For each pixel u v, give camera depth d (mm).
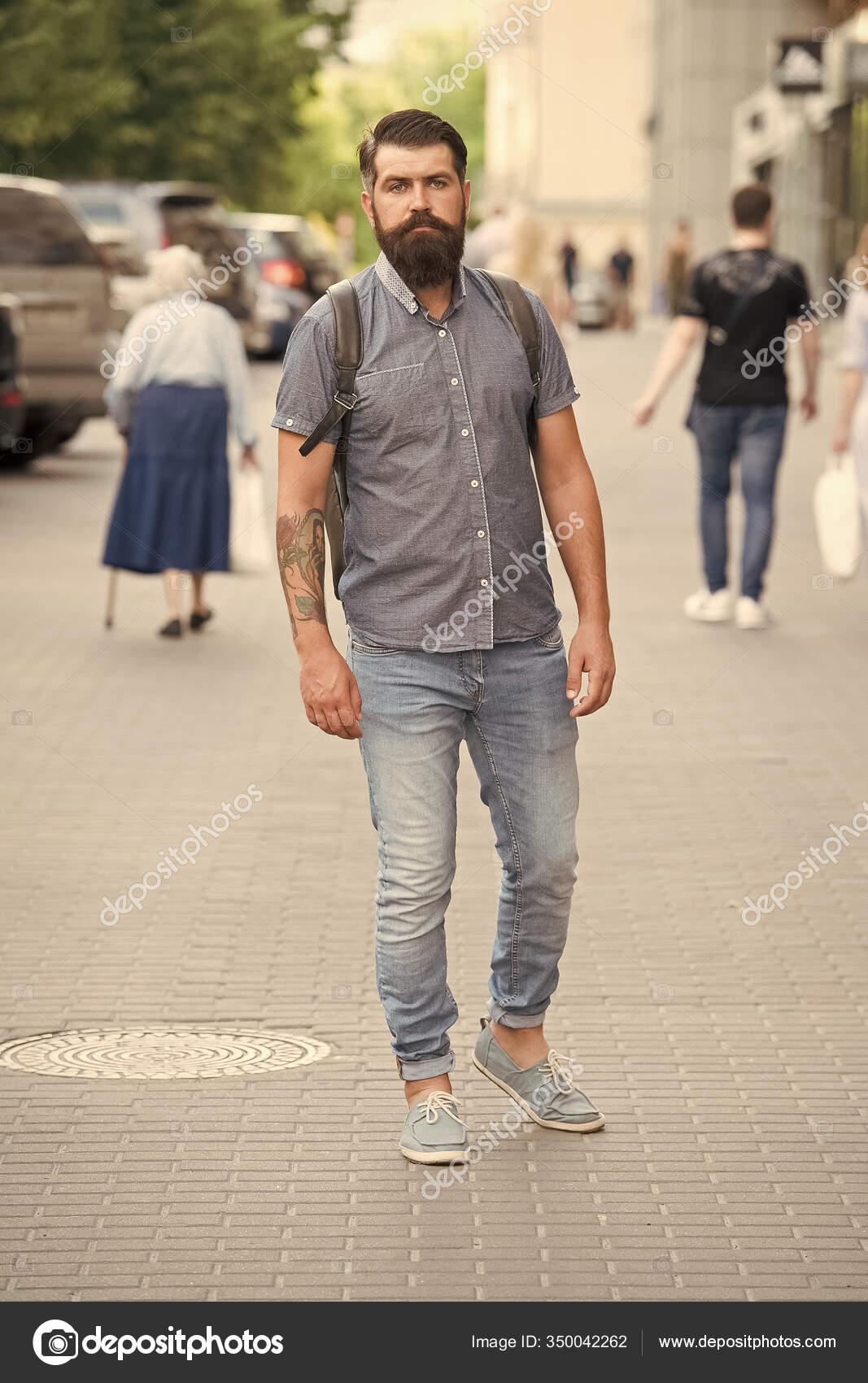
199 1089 10219
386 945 9500
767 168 82625
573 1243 8461
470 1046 10938
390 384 9086
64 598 26500
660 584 27297
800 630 23891
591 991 11703
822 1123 9773
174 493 23703
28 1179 9062
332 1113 9922
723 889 13820
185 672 21719
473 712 9516
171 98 68562
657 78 122750
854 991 11742
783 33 105688
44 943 12617
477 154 149000
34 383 41281
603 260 136000
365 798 16562
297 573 9242
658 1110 9961
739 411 23844
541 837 9609
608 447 43750
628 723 19031
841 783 16844
